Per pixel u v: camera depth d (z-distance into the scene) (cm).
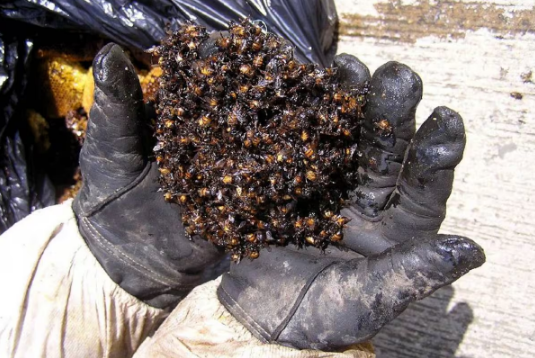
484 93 45
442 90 46
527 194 44
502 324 45
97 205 35
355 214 33
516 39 44
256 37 31
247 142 30
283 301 31
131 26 44
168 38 33
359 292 29
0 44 47
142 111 34
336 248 33
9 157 50
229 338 31
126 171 35
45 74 51
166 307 39
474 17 45
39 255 34
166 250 36
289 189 30
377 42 48
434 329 47
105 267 35
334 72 32
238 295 33
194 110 32
